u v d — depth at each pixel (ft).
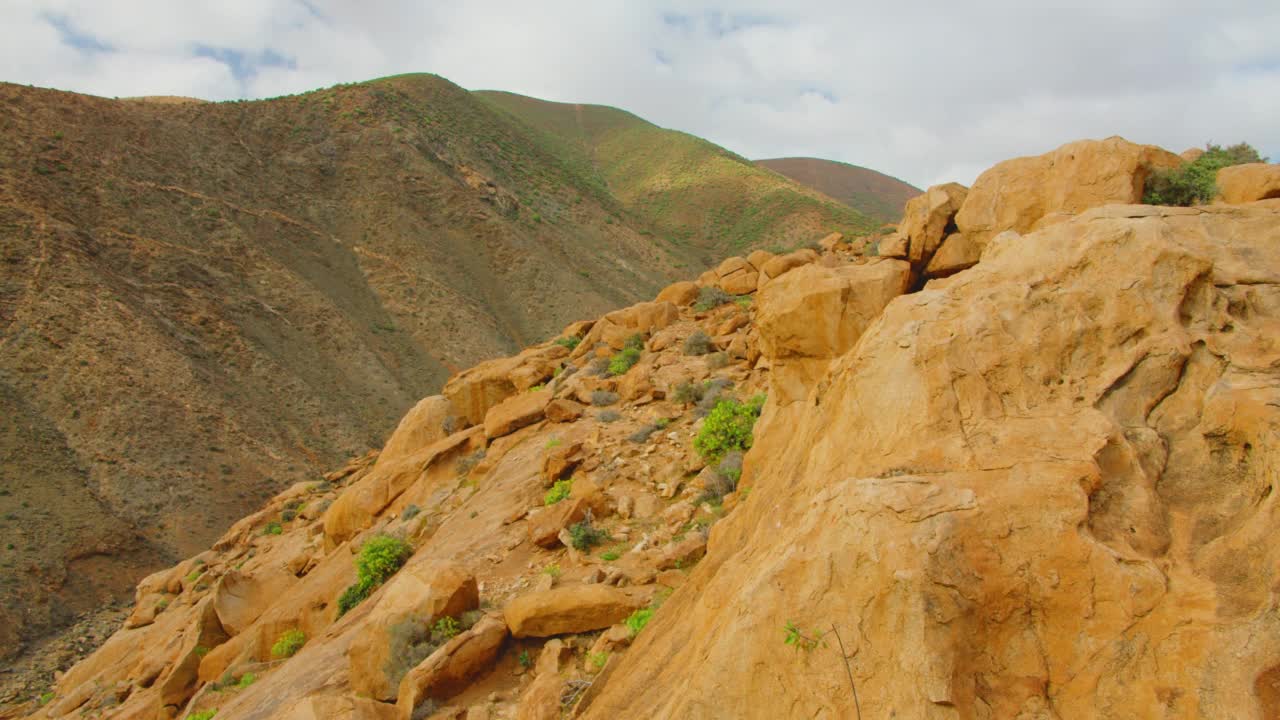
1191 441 15.64
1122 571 13.56
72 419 183.93
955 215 37.63
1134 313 17.43
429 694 30.63
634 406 61.36
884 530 14.98
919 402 18.10
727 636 15.89
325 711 28.58
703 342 71.51
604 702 21.40
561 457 51.65
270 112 409.08
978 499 15.02
